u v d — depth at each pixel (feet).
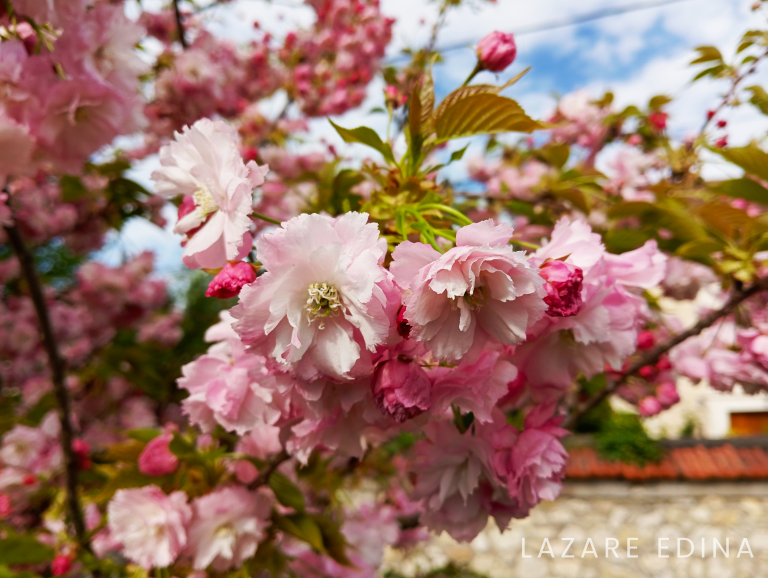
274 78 3.21
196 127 0.69
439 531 0.81
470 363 0.62
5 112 0.83
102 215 2.50
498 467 0.75
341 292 0.58
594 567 4.54
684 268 1.68
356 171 1.44
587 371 0.74
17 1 0.83
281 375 0.61
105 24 0.92
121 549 1.46
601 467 5.90
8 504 1.51
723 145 1.49
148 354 2.61
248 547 0.98
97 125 0.91
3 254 2.95
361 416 0.69
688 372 1.54
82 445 1.44
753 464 5.66
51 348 1.35
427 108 0.84
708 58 1.50
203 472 1.03
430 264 0.57
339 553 1.01
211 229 0.69
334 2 3.13
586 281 0.68
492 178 2.76
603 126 2.26
